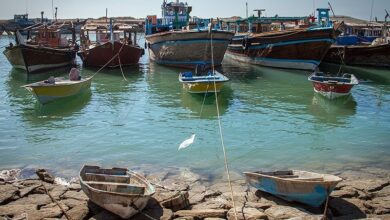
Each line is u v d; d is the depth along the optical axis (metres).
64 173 11.15
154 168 11.59
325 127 16.22
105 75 29.88
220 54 31.23
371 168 11.73
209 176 11.00
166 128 15.83
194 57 30.22
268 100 21.33
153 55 37.78
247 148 13.52
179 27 38.66
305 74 31.03
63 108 19.12
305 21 39.53
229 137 14.73
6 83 26.75
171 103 20.28
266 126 16.27
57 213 8.17
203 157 12.60
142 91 23.62
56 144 13.80
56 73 31.28
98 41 37.41
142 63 37.81
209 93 20.50
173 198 8.72
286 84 26.45
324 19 34.97
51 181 10.19
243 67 35.78
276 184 9.03
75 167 11.65
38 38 35.69
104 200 7.99
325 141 14.38
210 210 8.42
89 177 9.19
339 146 13.84
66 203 8.75
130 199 7.83
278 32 32.59
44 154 12.78
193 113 18.25
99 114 18.02
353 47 35.72
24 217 7.96
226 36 30.47
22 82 27.20
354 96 22.77
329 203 8.88
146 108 19.19
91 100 21.00
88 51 32.00
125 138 14.51
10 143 13.86
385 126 16.45
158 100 21.02
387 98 22.20
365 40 45.06
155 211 8.37
